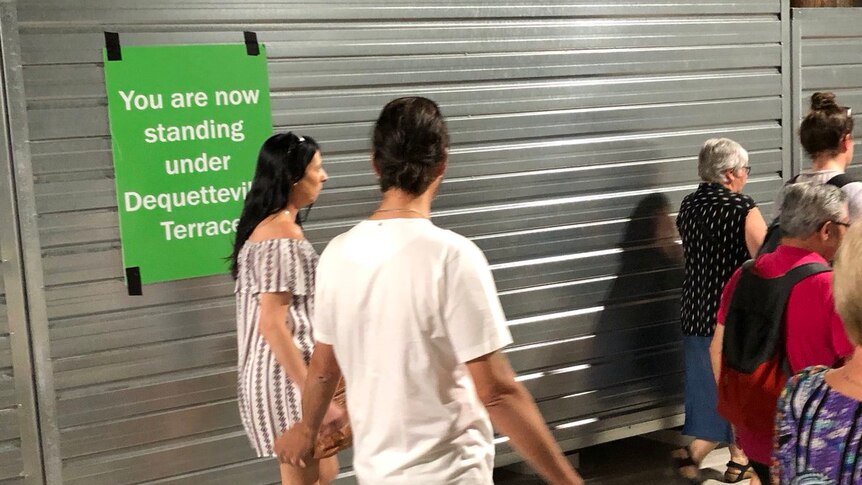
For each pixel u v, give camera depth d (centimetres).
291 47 446
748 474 514
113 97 409
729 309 346
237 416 446
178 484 436
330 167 460
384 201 247
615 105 535
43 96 399
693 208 497
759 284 337
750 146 584
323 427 346
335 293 246
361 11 461
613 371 545
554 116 517
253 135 439
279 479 458
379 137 243
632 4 534
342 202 464
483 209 501
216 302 438
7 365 399
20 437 404
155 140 418
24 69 395
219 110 431
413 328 233
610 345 543
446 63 485
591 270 534
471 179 496
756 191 588
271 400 361
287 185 368
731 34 569
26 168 397
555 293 523
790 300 325
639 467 543
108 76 407
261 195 368
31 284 401
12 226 396
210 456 442
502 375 234
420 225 238
